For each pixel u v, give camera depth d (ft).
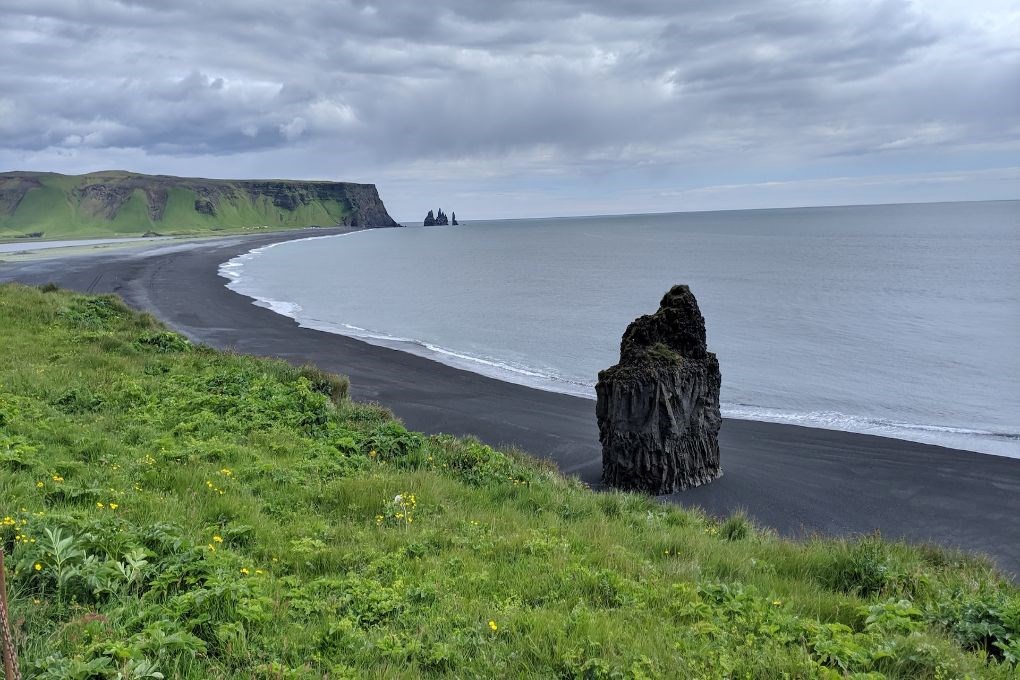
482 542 31.63
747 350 125.59
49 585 20.54
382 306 189.37
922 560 36.37
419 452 51.08
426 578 25.88
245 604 20.72
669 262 336.70
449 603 23.38
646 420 60.39
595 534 35.47
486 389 95.50
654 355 61.87
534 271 304.71
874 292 198.90
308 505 36.40
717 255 374.43
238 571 23.73
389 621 21.75
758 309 173.37
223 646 18.63
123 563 22.66
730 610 24.30
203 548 24.56
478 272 303.48
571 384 101.19
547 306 190.49
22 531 22.88
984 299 180.14
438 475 45.83
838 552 34.55
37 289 111.14
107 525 25.08
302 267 328.90
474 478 47.24
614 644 20.43
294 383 68.54
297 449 48.34
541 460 60.80
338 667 18.13
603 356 123.54
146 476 35.45
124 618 19.13
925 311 163.53
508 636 21.02
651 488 60.59
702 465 62.80
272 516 33.30
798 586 29.66
